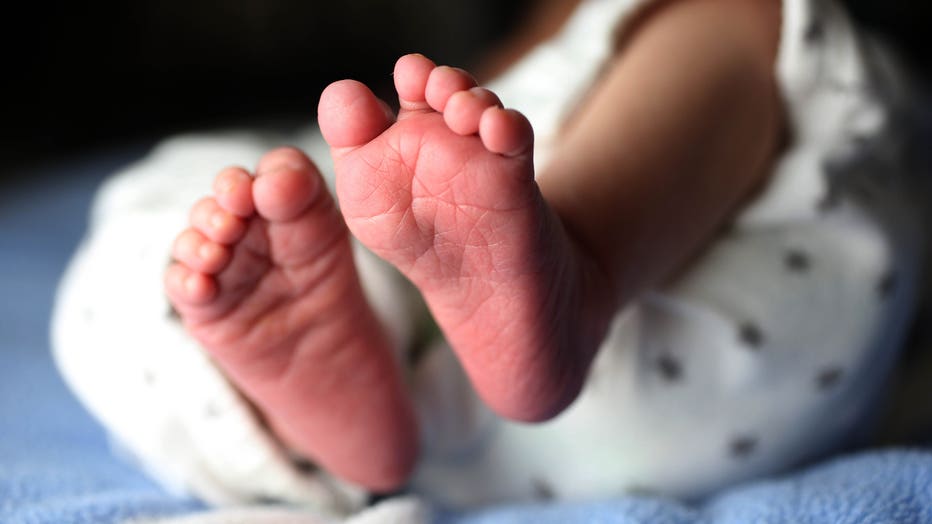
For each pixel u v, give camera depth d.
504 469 0.74
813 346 0.72
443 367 0.73
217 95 2.26
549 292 0.53
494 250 0.50
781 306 0.71
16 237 1.44
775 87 0.76
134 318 0.71
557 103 0.80
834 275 0.73
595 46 0.81
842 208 0.74
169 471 0.72
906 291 0.80
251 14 2.24
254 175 0.54
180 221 0.74
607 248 0.59
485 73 1.16
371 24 2.27
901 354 1.02
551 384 0.57
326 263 0.57
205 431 0.70
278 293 0.58
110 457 0.86
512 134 0.44
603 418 0.70
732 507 0.65
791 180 0.73
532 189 0.47
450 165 0.46
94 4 2.14
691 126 0.65
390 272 0.74
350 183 0.49
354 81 0.48
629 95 0.67
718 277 0.71
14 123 2.08
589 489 0.72
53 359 1.07
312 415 0.64
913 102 1.17
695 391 0.70
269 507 0.69
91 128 2.17
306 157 0.55
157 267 0.71
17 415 0.93
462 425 0.74
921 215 1.01
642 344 0.70
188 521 0.63
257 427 0.69
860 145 0.78
